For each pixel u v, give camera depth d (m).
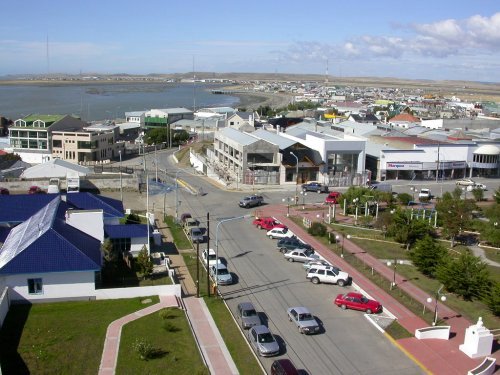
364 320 48.44
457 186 107.62
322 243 70.56
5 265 47.81
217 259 57.41
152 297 50.75
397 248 69.00
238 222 81.25
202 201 95.06
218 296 52.66
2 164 125.00
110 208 67.75
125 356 39.59
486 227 75.69
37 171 103.12
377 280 57.44
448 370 40.09
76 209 62.81
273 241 72.06
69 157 144.62
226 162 127.00
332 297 53.56
